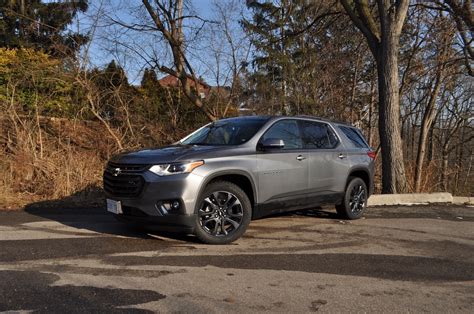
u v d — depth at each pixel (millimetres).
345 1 12023
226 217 6027
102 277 4629
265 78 15641
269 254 5672
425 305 4188
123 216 5863
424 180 15297
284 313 3912
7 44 19625
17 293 4133
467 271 5281
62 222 7195
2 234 6320
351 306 4109
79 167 10000
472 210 9930
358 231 7156
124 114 12844
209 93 14484
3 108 11148
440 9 13594
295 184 6832
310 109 15703
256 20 15586
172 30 13172
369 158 8336
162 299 4113
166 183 5555
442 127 26062
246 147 6348
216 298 4180
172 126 13992
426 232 7297
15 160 9914
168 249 5719
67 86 12797
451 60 14766
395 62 11180
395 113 11219
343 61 16109
